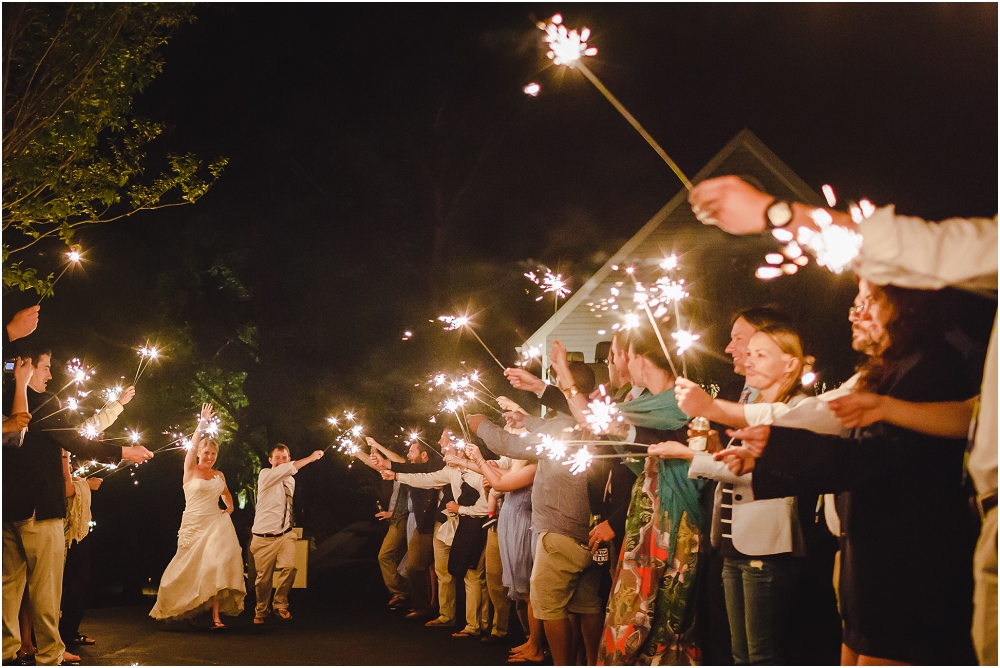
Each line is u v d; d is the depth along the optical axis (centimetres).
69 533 830
